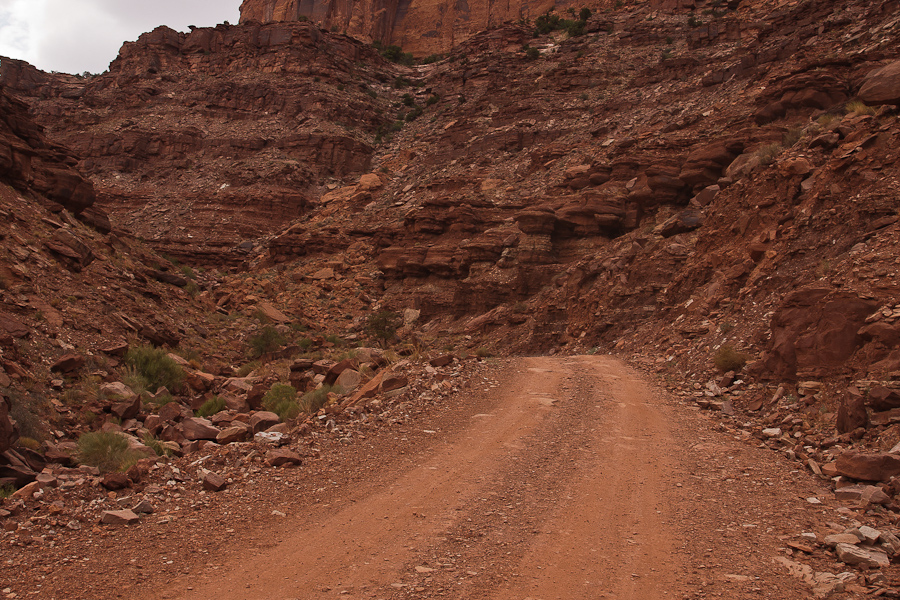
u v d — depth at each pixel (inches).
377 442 477.1
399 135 3786.9
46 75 4741.6
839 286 532.4
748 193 968.9
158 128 3809.1
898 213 604.4
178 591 257.8
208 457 429.7
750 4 2864.2
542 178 2207.2
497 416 549.3
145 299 1169.4
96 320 869.2
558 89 2955.2
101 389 692.7
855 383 454.6
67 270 964.6
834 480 371.6
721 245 982.4
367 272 2319.1
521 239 1828.2
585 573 270.8
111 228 1321.4
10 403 517.0
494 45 4158.5
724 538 302.0
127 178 3590.1
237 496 369.4
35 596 249.9
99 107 4151.1
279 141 3631.9
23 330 710.5
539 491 373.1
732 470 405.1
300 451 448.1
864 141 718.5
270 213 3176.7
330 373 756.0
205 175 3494.1
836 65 1331.2
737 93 1806.1
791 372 545.0
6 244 886.4
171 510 349.1
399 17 5305.1
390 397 597.0
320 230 2640.3
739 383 590.2
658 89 2452.0
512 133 2691.9
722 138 1413.6
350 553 293.7
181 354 1049.5
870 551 276.8
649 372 756.0
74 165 1222.3
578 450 453.4
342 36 4448.8
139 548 299.1
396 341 1747.0
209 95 3969.0
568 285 1449.3
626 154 1784.0
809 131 1005.8
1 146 1032.2
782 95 1376.7
